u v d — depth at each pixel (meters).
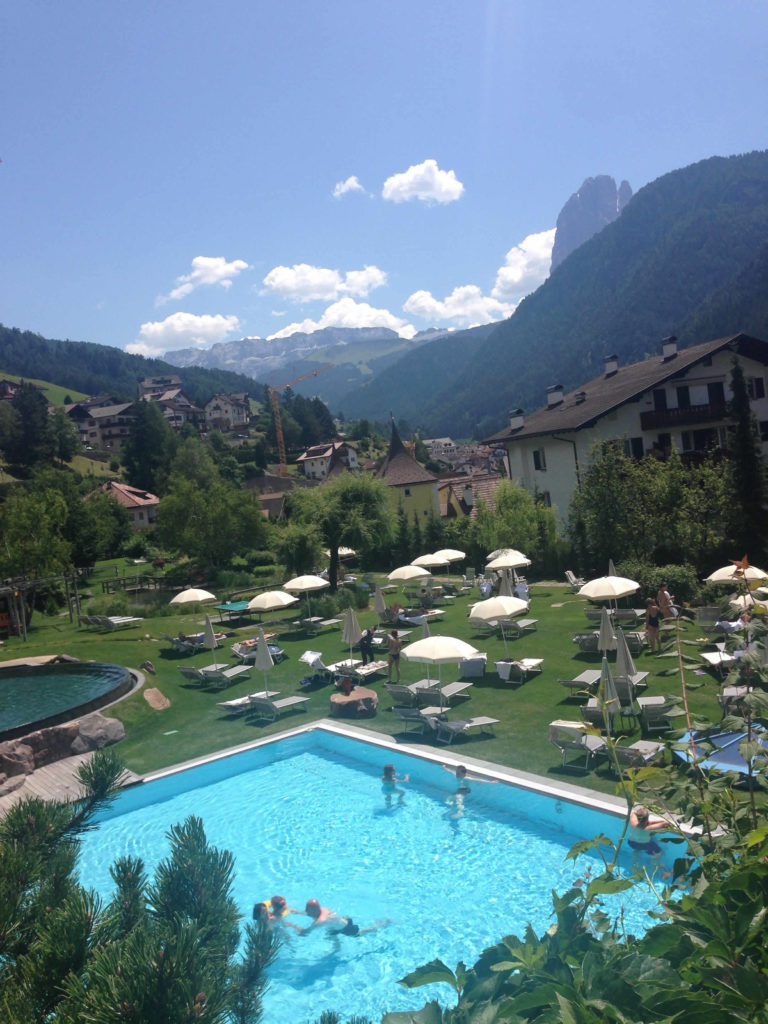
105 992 2.69
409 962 9.59
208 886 3.61
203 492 60.78
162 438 136.62
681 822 3.67
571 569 39.09
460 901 10.82
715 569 31.27
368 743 17.31
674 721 15.02
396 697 19.20
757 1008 2.10
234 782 16.25
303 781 15.95
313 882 11.76
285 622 32.91
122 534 85.38
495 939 9.86
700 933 2.57
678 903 2.96
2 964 3.11
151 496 112.44
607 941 2.72
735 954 2.35
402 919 10.52
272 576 55.62
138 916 3.50
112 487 107.38
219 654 27.69
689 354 46.03
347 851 12.66
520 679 20.69
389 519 41.56
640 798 3.79
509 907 10.51
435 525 50.19
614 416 44.78
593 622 26.86
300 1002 9.00
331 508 39.25
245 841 13.44
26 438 120.06
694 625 21.52
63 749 18.17
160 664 26.59
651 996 2.19
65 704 22.16
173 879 3.62
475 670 21.45
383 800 14.59
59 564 39.34
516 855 11.87
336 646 27.47
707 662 4.75
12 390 185.50
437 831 13.02
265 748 18.00
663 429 44.66
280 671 24.64
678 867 3.48
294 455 191.00
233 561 66.19
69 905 3.23
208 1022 2.70
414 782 15.27
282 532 39.12
